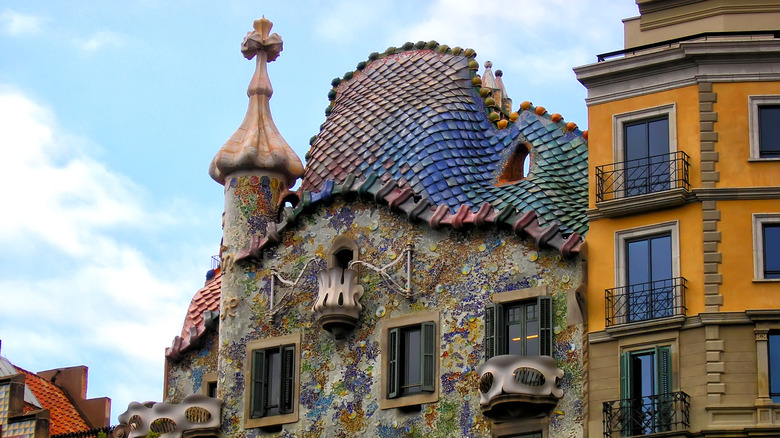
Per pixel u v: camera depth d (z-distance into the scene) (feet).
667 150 130.11
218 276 153.89
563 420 125.80
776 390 122.62
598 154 132.05
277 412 137.28
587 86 134.10
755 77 130.00
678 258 126.82
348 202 139.33
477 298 131.64
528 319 129.59
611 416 124.06
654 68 131.95
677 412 122.62
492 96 145.18
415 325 133.69
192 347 147.95
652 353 125.29
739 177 128.16
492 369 126.21
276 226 141.18
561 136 139.54
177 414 139.44
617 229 129.18
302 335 138.21
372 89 147.64
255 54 148.87
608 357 126.21
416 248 135.23
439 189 136.56
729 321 124.16
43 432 148.05
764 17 133.90
